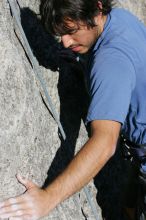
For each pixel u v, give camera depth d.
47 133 2.22
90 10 1.76
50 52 2.39
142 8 3.78
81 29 1.81
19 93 2.03
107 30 1.87
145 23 3.81
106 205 2.72
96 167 1.71
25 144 2.01
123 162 2.94
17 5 2.22
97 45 1.87
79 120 2.54
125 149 2.36
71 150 2.43
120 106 1.73
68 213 2.26
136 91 1.93
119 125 1.76
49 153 2.20
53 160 2.23
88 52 1.94
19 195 1.82
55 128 2.29
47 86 2.33
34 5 2.39
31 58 2.20
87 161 1.69
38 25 2.36
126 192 2.67
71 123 2.47
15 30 2.13
